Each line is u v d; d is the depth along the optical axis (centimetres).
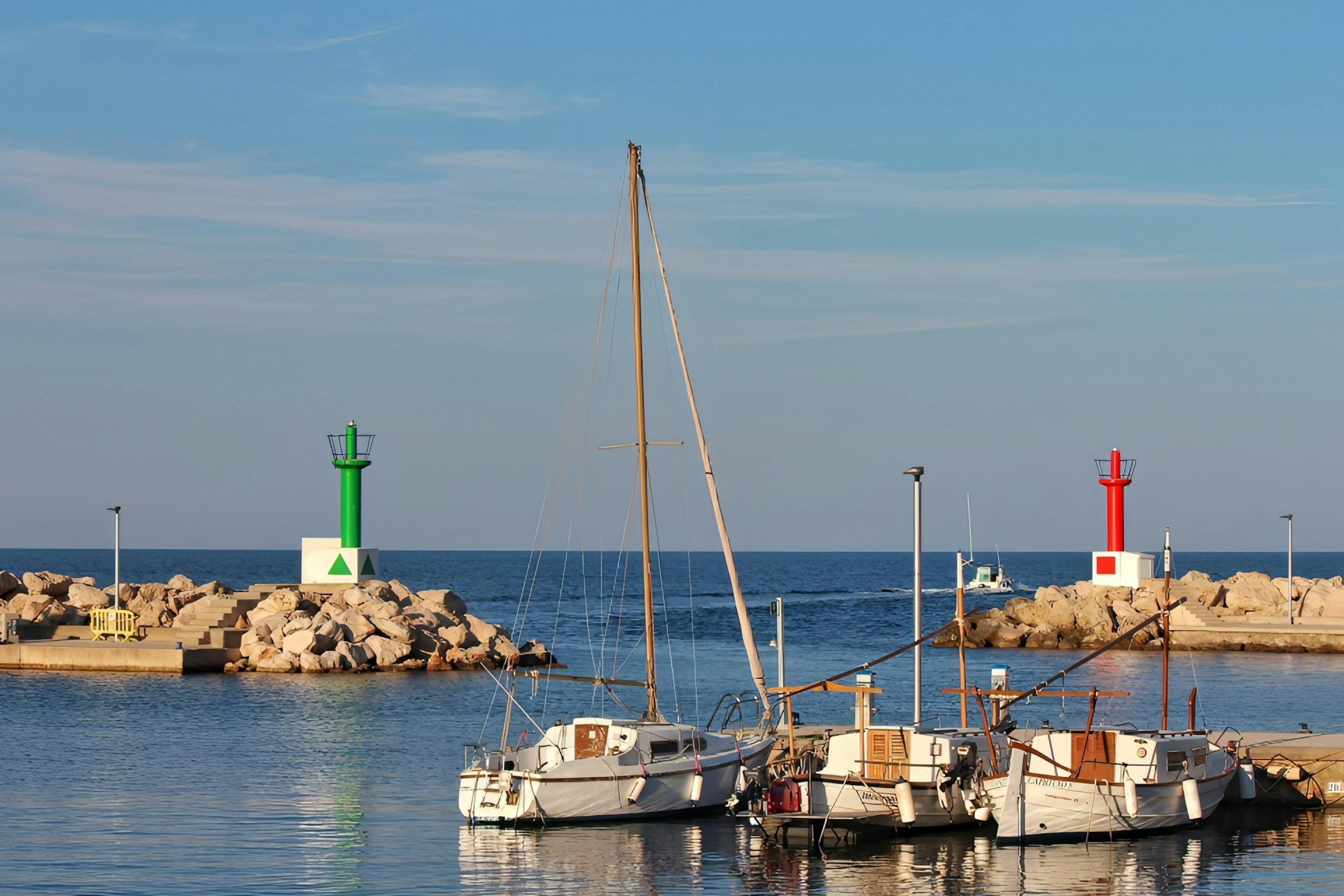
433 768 5675
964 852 4150
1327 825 4531
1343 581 13975
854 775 4416
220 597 10888
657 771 4584
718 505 5597
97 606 11144
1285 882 3791
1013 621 12681
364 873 3856
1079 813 4272
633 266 5494
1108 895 3653
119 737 6481
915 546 5056
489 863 3988
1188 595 12925
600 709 7738
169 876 3800
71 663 9556
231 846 4175
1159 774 4350
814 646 12650
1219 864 3991
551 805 4450
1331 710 7700
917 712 4966
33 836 4306
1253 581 13925
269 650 9669
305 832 4378
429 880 3788
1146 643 11950
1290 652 11569
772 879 3828
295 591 10744
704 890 3706
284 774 5512
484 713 7475
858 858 4075
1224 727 6925
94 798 4944
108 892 3622
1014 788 4209
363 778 5422
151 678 9062
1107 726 5216
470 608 18812
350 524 11388
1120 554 13225
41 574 11981
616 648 11269
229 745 6253
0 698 7956
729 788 4775
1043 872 3903
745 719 7531
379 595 11006
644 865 3978
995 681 5088
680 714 7612
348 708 7606
